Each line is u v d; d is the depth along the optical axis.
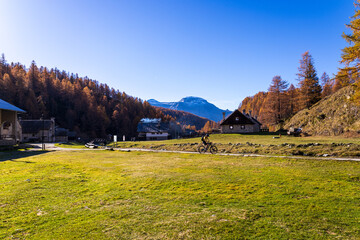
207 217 5.68
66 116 117.06
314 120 48.84
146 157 18.91
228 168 12.32
